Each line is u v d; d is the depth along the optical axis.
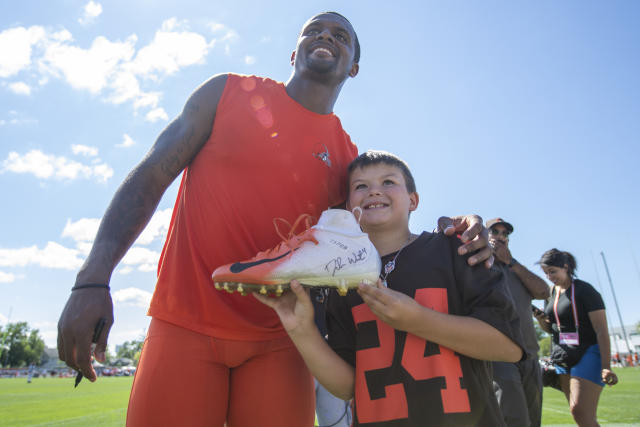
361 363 1.42
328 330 1.64
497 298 1.33
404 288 1.46
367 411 1.34
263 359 1.53
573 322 3.70
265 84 1.72
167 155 1.54
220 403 1.45
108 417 5.95
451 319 1.25
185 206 1.63
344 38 1.81
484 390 1.33
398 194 1.63
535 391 2.92
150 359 1.41
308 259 1.17
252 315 1.52
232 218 1.54
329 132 1.81
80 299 1.21
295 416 1.55
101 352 1.21
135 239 1.43
